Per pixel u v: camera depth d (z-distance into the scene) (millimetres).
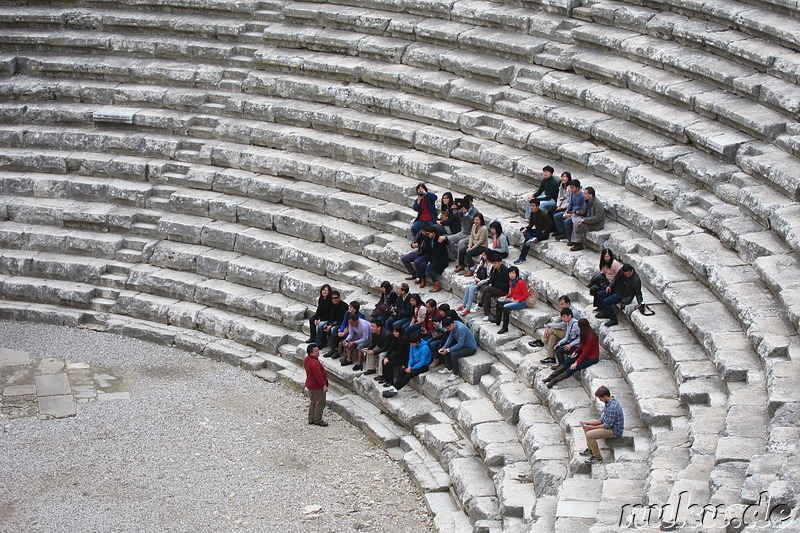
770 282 19875
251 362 26422
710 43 26016
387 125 30172
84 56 35688
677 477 15805
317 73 32625
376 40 32469
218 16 35188
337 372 24828
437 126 29906
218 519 20250
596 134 26469
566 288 23234
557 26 29547
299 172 30484
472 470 20609
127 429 23531
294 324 26875
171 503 20797
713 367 19094
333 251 28109
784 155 22875
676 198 23719
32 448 22719
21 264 30344
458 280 24906
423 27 31578
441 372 23562
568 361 21078
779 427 15797
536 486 18844
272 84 32812
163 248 29922
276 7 34531
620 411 18281
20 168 33062
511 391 21812
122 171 32281
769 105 24047
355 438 23312
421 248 25469
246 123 32406
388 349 23938
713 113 24766
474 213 25250
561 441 19875
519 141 27812
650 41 27562
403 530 19875
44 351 27453
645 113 25766
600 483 17641
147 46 35094
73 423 23750
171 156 32375
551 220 24766
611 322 21719
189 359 27188
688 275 21859
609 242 23656
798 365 17609
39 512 20531
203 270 29234
